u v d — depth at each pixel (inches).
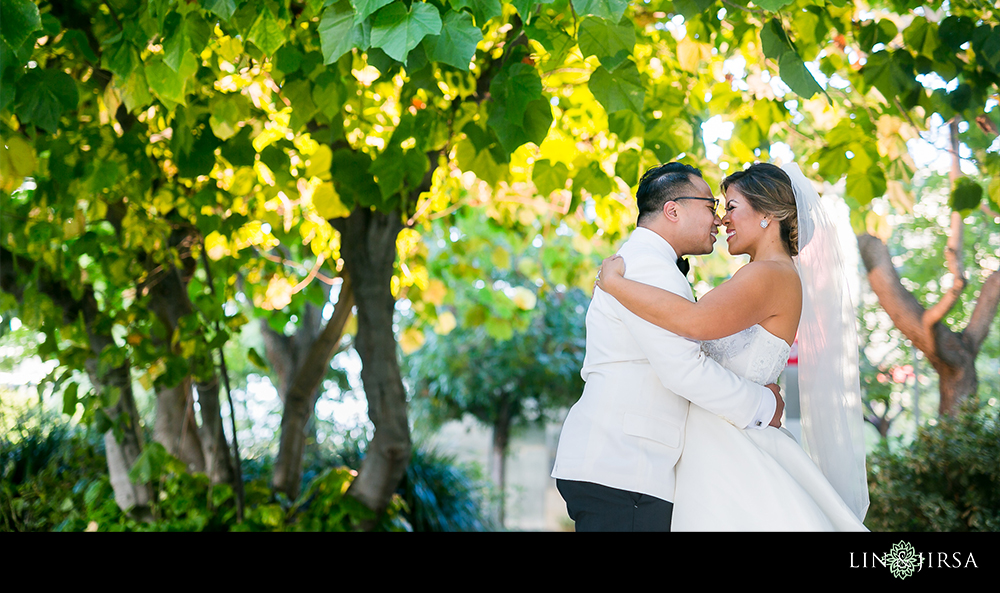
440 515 266.4
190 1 93.5
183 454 176.9
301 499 177.2
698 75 146.8
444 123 133.0
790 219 85.4
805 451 88.8
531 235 269.7
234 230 151.7
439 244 341.7
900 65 118.3
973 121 134.2
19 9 80.5
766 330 81.1
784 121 147.3
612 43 86.0
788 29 121.5
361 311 157.4
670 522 79.0
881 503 173.3
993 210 136.3
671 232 84.0
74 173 120.8
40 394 149.6
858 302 297.4
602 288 80.6
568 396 476.7
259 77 145.0
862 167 134.6
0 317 149.4
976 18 118.6
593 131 161.9
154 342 167.8
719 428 80.0
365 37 76.4
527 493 552.4
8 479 199.3
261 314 214.2
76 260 158.4
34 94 95.7
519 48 102.2
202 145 121.0
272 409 378.6
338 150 133.5
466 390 455.8
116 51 98.2
